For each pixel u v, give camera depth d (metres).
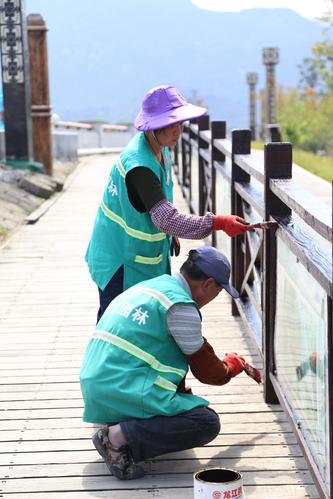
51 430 4.02
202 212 8.77
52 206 11.13
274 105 31.22
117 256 3.96
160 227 3.73
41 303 6.38
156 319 3.45
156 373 3.44
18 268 7.54
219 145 6.60
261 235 4.48
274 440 3.86
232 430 3.97
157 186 3.73
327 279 2.81
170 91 3.81
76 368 4.89
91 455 3.75
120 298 3.61
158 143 3.82
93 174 15.03
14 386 4.62
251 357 5.04
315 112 34.19
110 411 3.46
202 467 3.59
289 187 3.75
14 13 11.78
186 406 3.46
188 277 3.57
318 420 3.17
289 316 3.75
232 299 5.84
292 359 3.71
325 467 3.06
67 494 3.40
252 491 3.39
